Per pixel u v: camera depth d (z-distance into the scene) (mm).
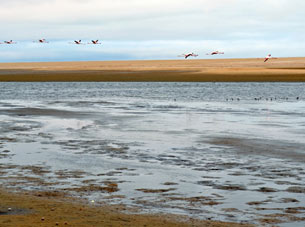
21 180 13469
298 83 65438
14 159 16562
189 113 32375
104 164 15773
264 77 74188
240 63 132250
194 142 20281
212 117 29906
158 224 9578
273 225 9766
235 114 31719
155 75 83000
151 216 10180
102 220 9680
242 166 15406
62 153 17719
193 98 45656
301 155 17219
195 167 15289
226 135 22219
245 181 13391
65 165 15578
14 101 43062
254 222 9938
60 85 67500
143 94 51062
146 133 22953
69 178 13766
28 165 15562
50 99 45188
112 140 20828
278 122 27188
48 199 11453
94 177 13906
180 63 141750
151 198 11695
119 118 29297
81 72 95312
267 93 50938
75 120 28266
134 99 44969
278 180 13484
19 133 22844
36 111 33750
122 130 23984
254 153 17703
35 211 10250
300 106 37469
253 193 12141
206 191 12352
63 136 21953
